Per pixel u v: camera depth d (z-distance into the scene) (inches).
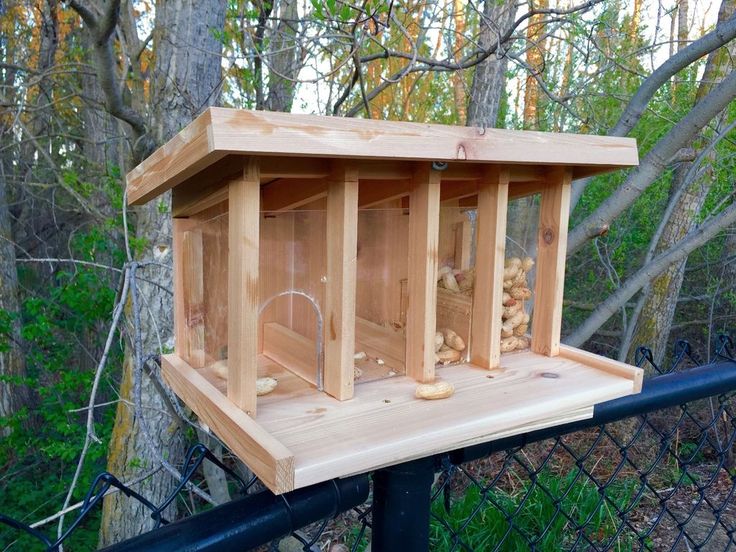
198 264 62.3
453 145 49.3
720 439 209.9
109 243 224.5
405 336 58.6
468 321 63.8
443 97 213.9
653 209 251.3
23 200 282.5
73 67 227.5
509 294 68.7
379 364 58.4
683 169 228.4
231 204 48.0
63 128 284.4
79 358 270.1
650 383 59.8
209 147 38.7
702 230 138.9
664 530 154.0
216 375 55.8
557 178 65.8
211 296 57.5
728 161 203.0
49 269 319.6
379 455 40.6
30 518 215.8
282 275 58.0
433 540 122.1
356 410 48.7
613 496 161.8
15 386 253.9
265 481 37.0
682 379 61.6
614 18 146.6
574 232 133.0
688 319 302.0
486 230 61.9
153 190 55.6
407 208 57.7
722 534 153.0
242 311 46.6
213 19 138.9
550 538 120.8
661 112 201.2
